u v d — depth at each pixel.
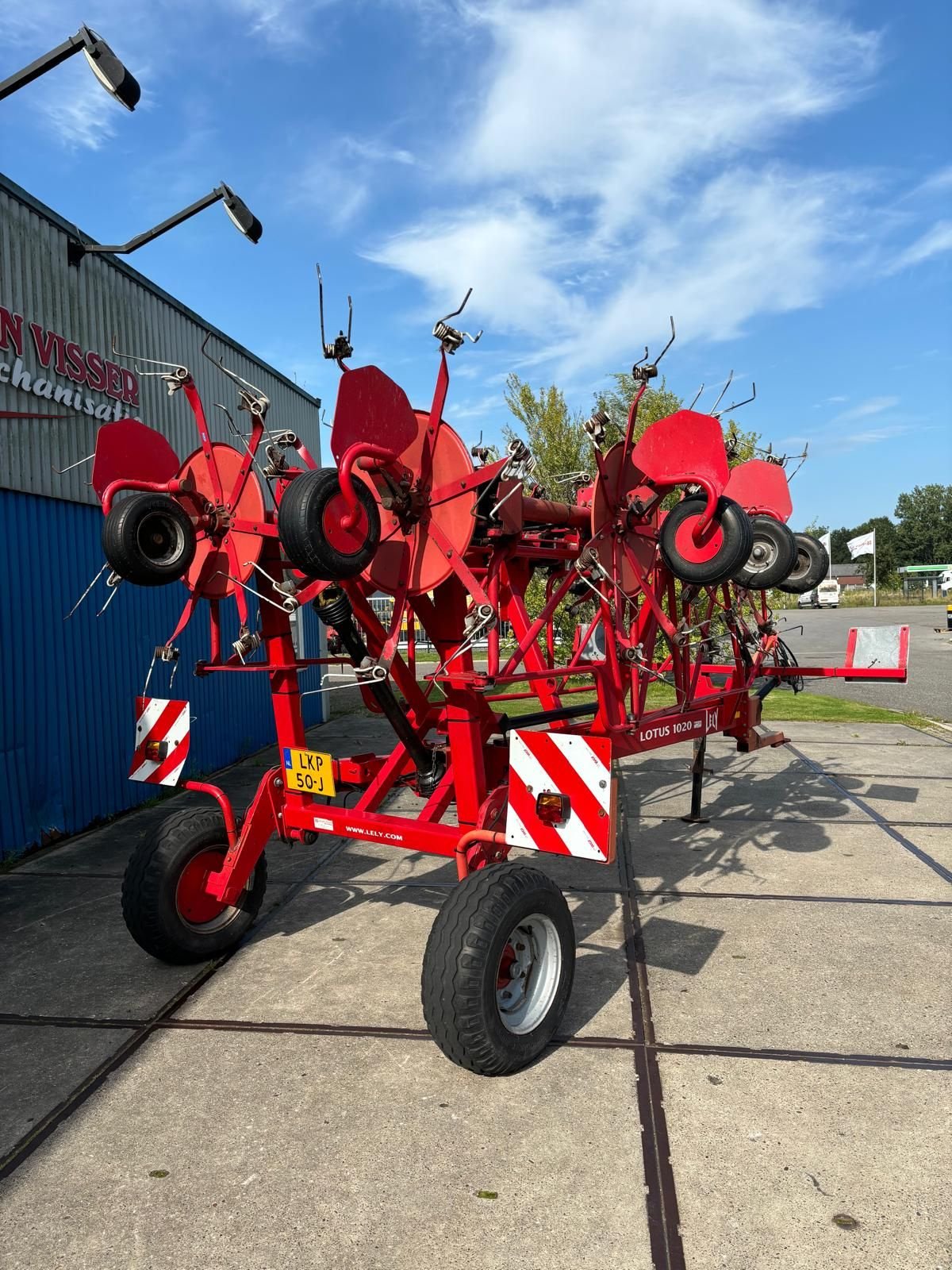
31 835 6.46
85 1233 2.35
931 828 6.39
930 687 16.12
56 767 6.77
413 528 3.41
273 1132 2.78
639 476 4.23
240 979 3.95
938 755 9.37
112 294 7.74
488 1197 2.45
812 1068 3.12
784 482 5.98
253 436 3.85
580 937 4.38
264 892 4.46
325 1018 3.55
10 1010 3.69
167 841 3.97
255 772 9.11
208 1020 3.56
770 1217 2.35
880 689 15.81
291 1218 2.39
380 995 3.76
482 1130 2.77
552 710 4.92
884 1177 2.51
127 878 3.95
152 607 8.15
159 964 4.16
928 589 70.44
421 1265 2.20
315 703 12.58
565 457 14.87
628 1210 2.39
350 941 4.39
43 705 6.66
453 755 3.59
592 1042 3.32
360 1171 2.58
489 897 3.05
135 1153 2.69
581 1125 2.79
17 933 4.63
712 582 3.87
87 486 7.27
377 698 3.76
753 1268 2.17
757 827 6.46
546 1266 2.19
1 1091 3.05
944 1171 2.54
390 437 3.14
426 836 3.57
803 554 6.39
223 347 10.12
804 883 5.16
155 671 8.16
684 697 4.85
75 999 3.79
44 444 6.75
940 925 4.48
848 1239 2.27
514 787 3.24
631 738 4.30
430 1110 2.88
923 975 3.88
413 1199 2.45
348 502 2.95
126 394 7.91
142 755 4.23
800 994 3.71
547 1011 3.22
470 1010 2.94
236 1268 2.21
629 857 5.75
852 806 7.09
